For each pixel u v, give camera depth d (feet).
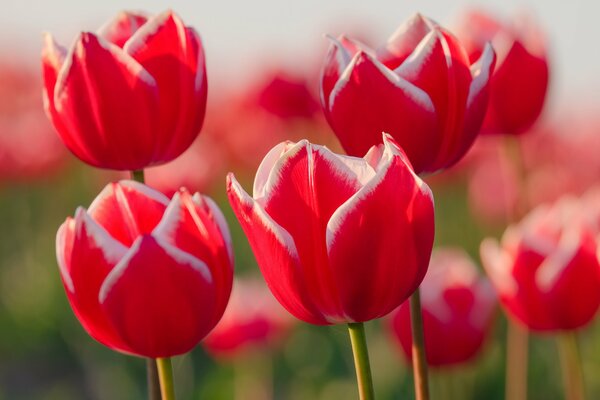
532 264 3.52
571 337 3.56
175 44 3.08
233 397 6.59
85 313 2.95
